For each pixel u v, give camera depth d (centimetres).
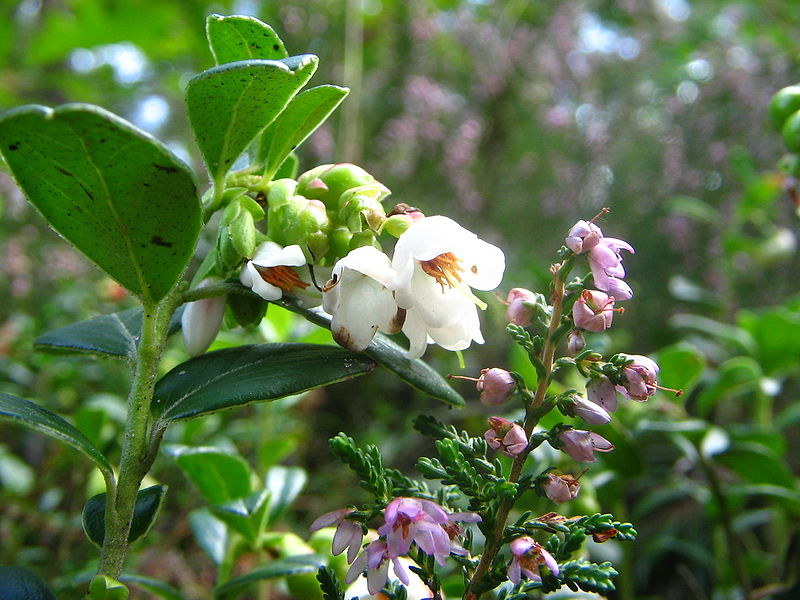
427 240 7
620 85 36
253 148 9
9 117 6
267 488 12
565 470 11
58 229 7
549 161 37
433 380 8
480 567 7
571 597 10
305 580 10
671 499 18
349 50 30
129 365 8
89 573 10
